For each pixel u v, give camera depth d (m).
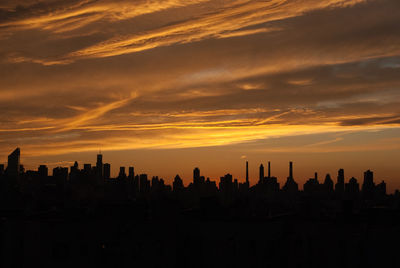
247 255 39.34
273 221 39.94
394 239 38.03
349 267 38.84
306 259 39.81
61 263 34.06
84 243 35.00
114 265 36.19
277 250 39.47
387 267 37.94
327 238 39.69
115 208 38.56
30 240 34.56
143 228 38.25
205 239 40.56
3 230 35.75
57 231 34.06
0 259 35.31
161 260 38.94
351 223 39.41
